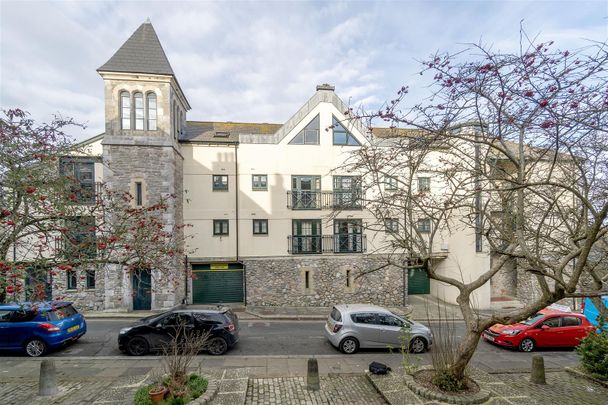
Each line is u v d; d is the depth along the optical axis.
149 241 7.27
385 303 16.42
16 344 8.54
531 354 9.60
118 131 13.87
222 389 6.18
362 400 6.04
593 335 7.45
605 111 3.88
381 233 16.33
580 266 4.31
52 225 6.38
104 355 8.80
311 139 16.67
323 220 16.42
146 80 14.15
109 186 13.69
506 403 5.62
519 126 4.54
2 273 5.20
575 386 6.91
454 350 7.54
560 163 6.22
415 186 13.81
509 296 18.09
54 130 7.12
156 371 7.13
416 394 5.91
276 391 6.43
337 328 9.27
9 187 6.17
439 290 18.08
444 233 17.12
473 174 5.66
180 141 15.74
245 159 16.25
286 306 15.91
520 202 5.74
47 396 6.16
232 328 9.06
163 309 13.96
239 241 16.00
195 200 15.87
